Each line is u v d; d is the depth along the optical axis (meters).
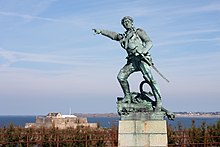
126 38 16.89
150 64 16.70
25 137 28.73
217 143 28.28
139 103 16.83
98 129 33.38
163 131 16.17
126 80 17.14
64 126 50.53
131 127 16.45
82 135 30.12
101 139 28.62
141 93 17.12
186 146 29.14
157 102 16.64
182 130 31.45
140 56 16.55
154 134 16.22
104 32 17.28
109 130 31.88
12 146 28.22
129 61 17.17
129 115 16.58
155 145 16.14
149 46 16.58
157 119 16.31
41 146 28.73
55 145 29.12
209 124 32.19
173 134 30.23
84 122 54.28
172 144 28.45
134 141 16.34
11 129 29.36
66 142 29.22
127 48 16.75
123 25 17.17
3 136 28.36
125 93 17.11
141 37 16.91
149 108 16.66
